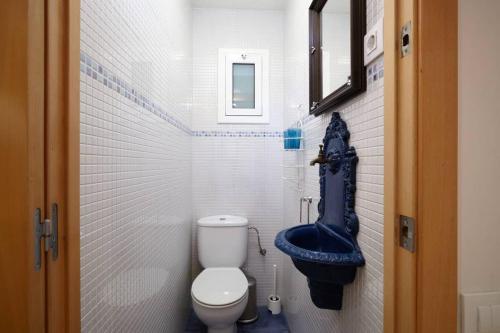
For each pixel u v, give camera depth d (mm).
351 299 909
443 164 524
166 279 1384
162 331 1312
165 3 1354
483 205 550
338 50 1086
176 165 1595
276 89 2191
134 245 972
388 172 603
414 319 528
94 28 700
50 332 529
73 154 580
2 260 498
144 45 1068
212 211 2166
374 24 770
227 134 2174
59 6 547
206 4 2113
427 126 521
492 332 538
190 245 2066
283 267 2125
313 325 1349
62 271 561
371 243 784
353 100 910
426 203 521
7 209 494
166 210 1390
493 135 552
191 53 2088
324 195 1155
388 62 602
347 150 928
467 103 547
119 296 847
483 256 549
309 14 1363
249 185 2186
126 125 902
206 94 2158
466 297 535
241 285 1617
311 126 1445
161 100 1295
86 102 665
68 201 567
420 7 522
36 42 501
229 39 2162
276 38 2184
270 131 2189
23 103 488
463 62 547
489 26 555
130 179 935
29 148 492
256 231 2186
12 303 497
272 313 2098
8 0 488
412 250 531
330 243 1070
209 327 1552
